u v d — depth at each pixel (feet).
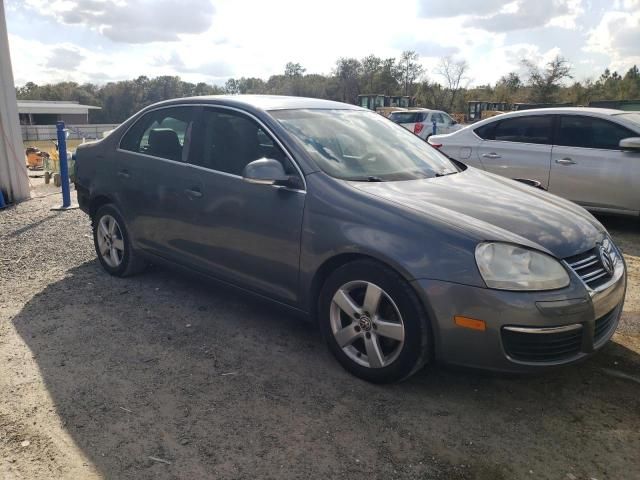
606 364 11.61
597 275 10.10
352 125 13.80
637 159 21.89
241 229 12.23
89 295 15.12
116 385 10.54
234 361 11.55
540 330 9.08
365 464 8.39
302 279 11.27
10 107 27.94
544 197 12.17
